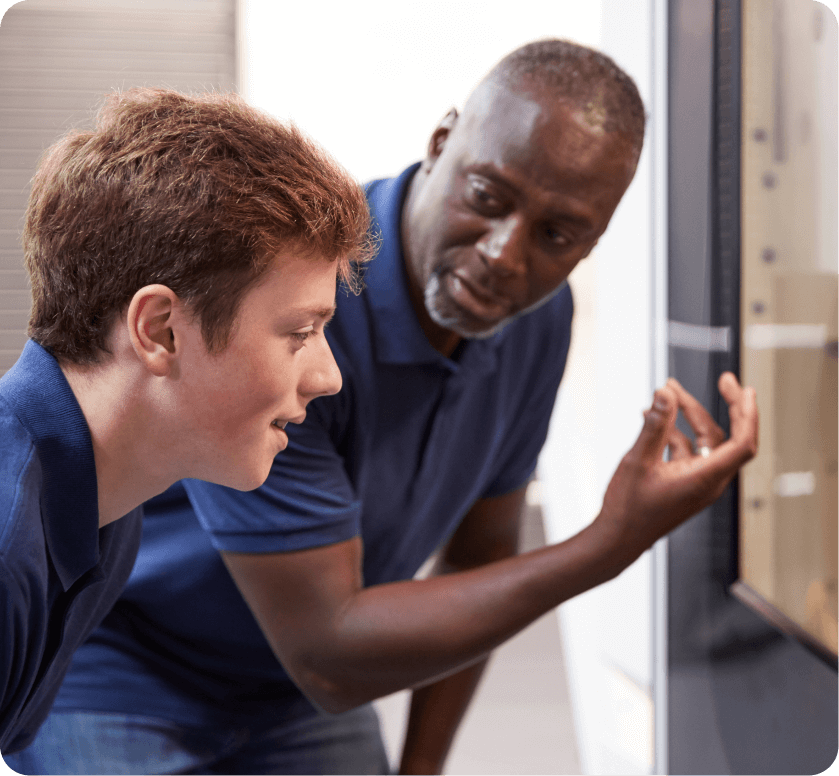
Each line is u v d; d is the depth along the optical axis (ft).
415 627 2.60
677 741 3.90
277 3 7.70
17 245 6.82
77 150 1.78
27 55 7.73
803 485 2.83
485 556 4.11
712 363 3.31
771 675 3.03
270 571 2.76
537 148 2.43
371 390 3.00
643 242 4.18
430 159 2.86
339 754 3.74
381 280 2.90
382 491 3.28
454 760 5.97
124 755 3.32
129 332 1.71
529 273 2.62
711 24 3.14
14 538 1.73
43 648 2.04
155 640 3.48
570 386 6.54
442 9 7.64
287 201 1.71
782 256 2.89
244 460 1.89
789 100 2.77
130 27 7.91
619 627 4.84
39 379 1.81
